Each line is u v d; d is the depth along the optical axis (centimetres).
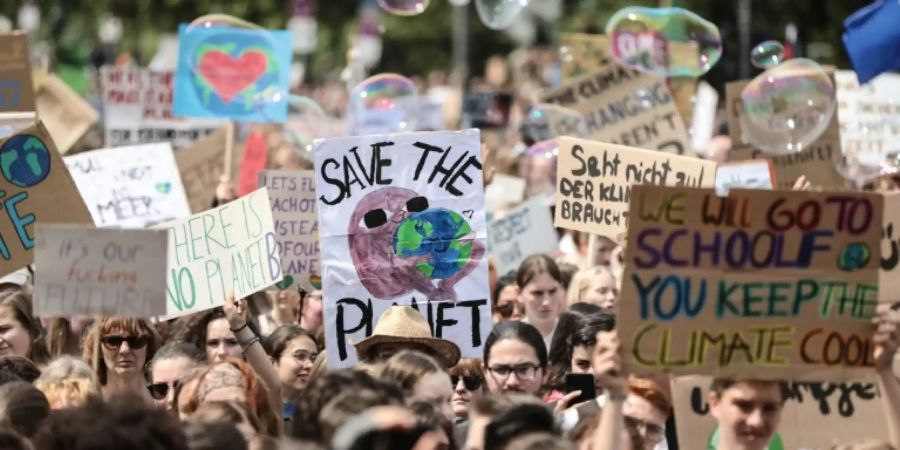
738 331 725
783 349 729
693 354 722
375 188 1031
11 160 952
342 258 1030
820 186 1374
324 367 999
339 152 1032
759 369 727
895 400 733
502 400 705
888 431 771
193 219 1022
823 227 729
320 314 1189
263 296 1228
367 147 1033
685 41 1380
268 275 1006
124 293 782
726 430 730
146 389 977
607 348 718
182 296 1020
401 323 915
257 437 681
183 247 1023
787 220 726
